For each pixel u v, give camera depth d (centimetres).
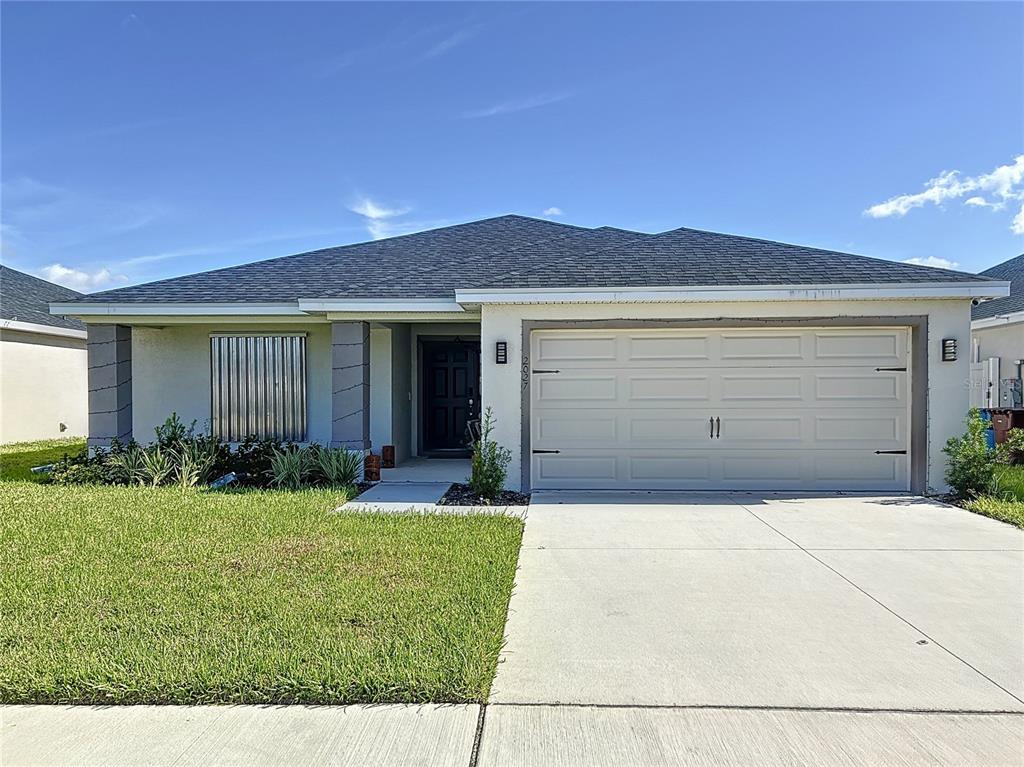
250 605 482
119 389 1218
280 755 304
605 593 523
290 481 1012
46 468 1238
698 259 1087
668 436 996
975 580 553
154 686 359
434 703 350
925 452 948
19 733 324
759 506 871
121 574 557
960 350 942
